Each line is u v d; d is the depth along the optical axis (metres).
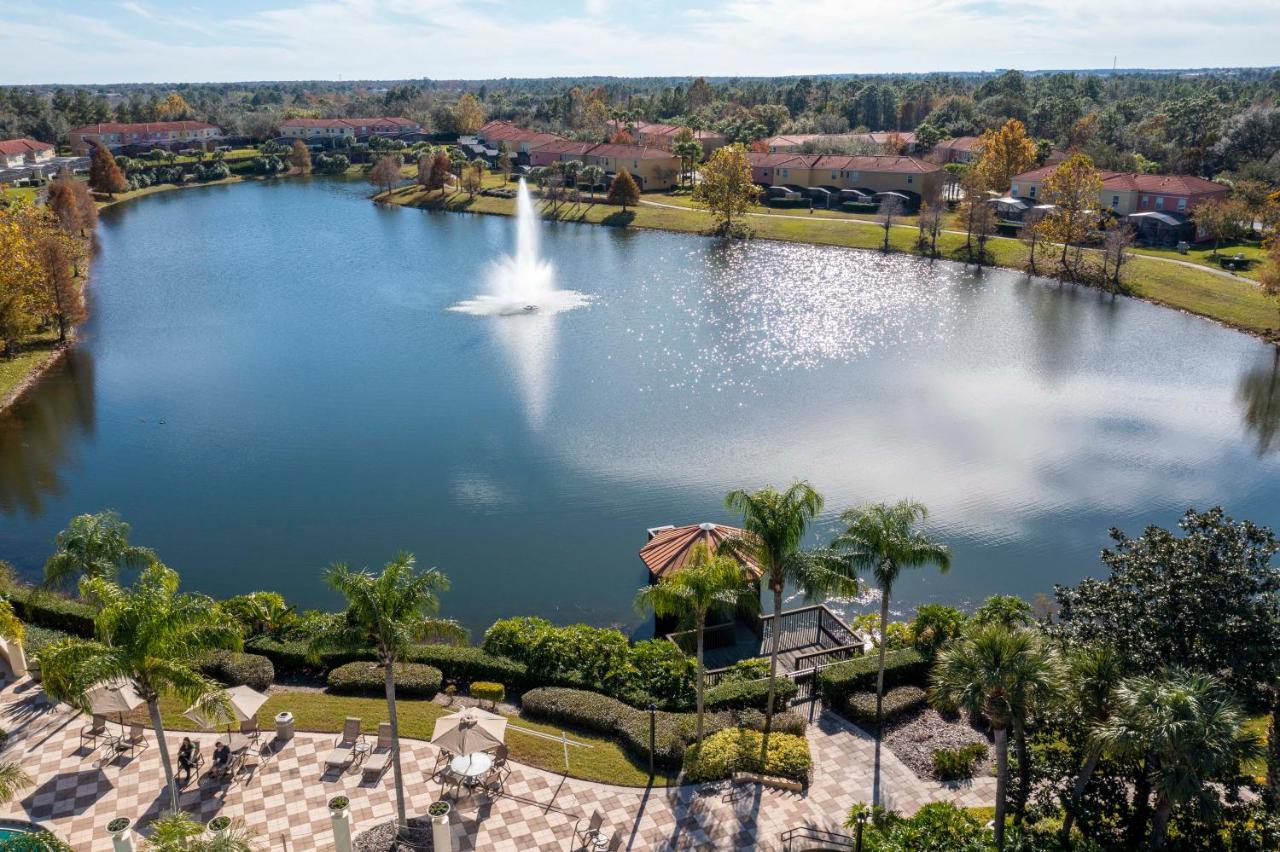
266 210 162.62
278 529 50.56
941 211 135.38
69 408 69.19
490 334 86.69
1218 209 121.44
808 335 87.06
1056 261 117.19
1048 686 24.84
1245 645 26.42
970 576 46.44
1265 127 158.25
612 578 45.53
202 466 58.78
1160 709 23.55
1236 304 97.38
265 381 74.38
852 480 55.72
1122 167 161.75
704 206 159.12
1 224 82.81
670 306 97.69
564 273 114.12
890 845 25.69
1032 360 80.56
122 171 178.75
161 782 29.59
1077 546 49.06
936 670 27.44
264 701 31.89
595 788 29.98
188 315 94.19
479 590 44.53
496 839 27.56
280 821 27.98
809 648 40.25
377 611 25.56
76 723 32.56
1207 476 57.50
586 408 67.75
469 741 28.61
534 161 194.62
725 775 30.73
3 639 35.88
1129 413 68.12
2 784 25.36
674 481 55.72
